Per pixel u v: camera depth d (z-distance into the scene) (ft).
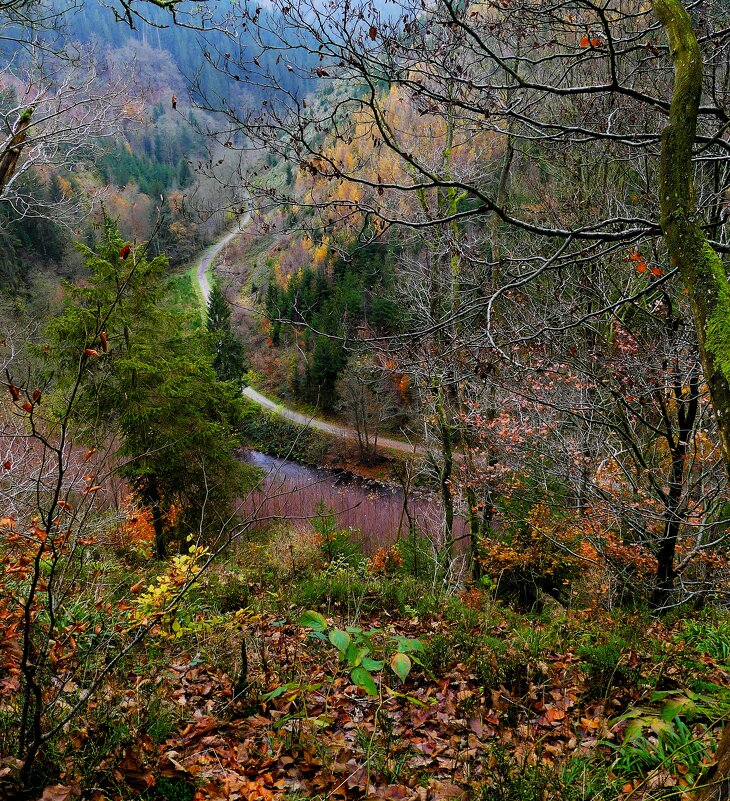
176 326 37.93
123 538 19.43
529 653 13.91
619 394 17.76
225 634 14.10
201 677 11.85
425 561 32.22
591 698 11.57
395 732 10.49
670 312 16.60
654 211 15.20
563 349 17.90
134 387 33.14
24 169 20.34
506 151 26.84
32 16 16.81
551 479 27.45
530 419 24.88
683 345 16.87
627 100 13.79
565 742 9.94
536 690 11.87
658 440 24.73
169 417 35.24
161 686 10.46
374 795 7.99
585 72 16.40
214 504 38.50
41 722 7.98
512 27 10.89
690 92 4.98
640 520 21.50
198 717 10.18
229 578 20.72
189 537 12.66
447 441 33.14
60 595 10.02
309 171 9.40
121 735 8.31
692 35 5.27
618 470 23.26
